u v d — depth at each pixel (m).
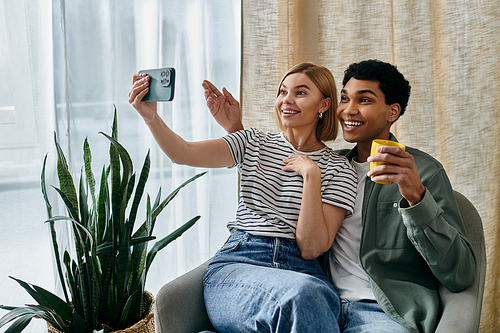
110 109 1.74
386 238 1.21
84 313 1.28
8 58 1.57
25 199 1.64
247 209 1.32
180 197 1.95
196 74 1.88
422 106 1.77
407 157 0.99
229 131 1.55
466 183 1.79
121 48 1.75
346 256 1.27
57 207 1.69
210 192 2.00
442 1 1.72
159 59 1.81
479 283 1.08
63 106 1.66
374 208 1.24
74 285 1.31
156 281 1.93
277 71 1.77
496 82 1.71
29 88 1.61
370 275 1.15
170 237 1.37
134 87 1.23
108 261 1.28
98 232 1.33
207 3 1.86
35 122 1.63
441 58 1.75
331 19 1.78
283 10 1.74
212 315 1.11
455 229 1.07
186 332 1.11
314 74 1.37
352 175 1.30
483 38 1.70
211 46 1.88
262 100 1.78
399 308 1.07
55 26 1.62
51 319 1.21
